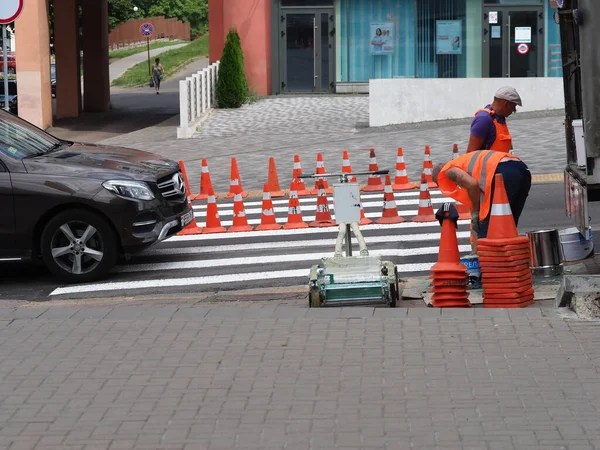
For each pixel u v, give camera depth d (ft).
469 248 41.81
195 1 318.04
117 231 39.01
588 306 27.63
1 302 36.65
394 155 72.02
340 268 31.32
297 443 20.26
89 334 27.86
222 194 61.36
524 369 23.89
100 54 132.46
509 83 90.84
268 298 34.68
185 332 27.73
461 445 19.84
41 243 39.22
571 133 35.01
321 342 26.43
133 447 20.38
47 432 21.26
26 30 101.86
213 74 107.14
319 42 115.24
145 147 85.30
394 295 30.99
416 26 114.73
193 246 45.98
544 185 57.16
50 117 108.17
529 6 112.68
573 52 34.81
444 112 90.17
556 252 34.01
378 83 89.61
